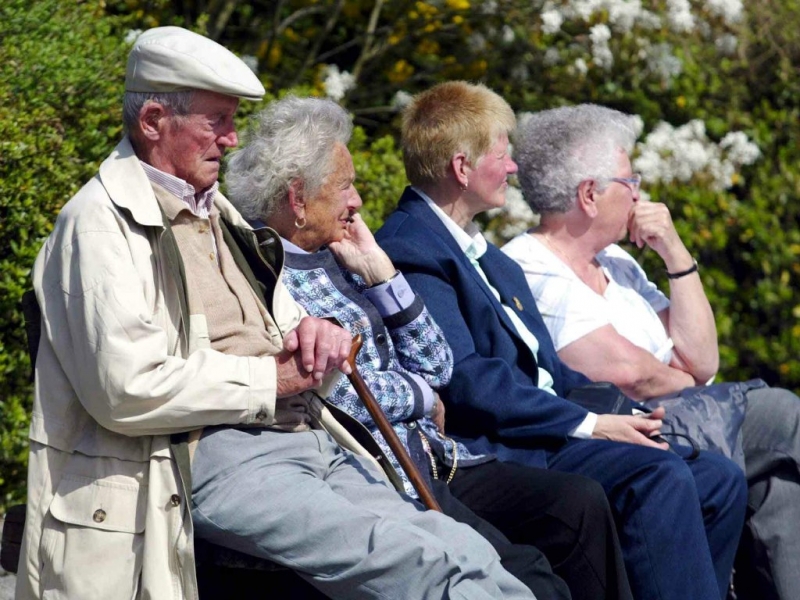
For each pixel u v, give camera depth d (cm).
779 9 1933
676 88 1836
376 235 1038
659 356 1189
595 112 1152
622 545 962
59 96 1112
